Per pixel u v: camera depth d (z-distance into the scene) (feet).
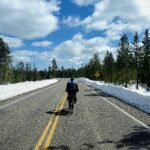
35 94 88.74
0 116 40.96
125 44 172.04
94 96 78.69
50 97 75.92
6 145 24.06
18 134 28.45
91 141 25.26
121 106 53.16
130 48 196.75
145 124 33.55
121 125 32.91
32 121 36.29
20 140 25.84
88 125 33.06
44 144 24.27
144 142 24.94
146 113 43.27
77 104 57.11
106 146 23.54
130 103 59.00
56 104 57.52
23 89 101.55
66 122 35.32
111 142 24.93
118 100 66.18
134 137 26.84
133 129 30.58
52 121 36.14
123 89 71.31
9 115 41.91
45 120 37.04
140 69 207.82
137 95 56.70
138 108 49.88
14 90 86.22
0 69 291.58
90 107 51.65
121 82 176.45
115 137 26.84
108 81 226.99
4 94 73.41
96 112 44.60
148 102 50.47
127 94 65.67
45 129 30.89
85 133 28.66
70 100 43.83
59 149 22.63
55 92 98.68
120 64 172.45
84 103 59.06
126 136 27.25
